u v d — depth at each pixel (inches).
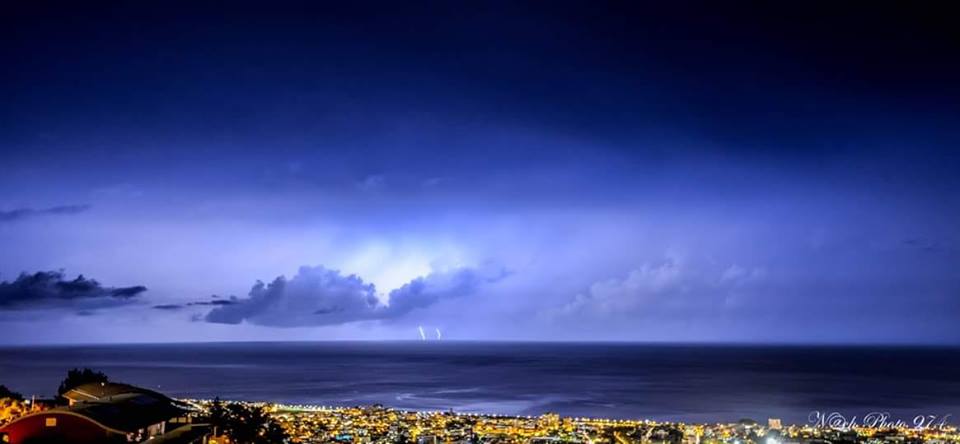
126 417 1691.7
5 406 2011.6
